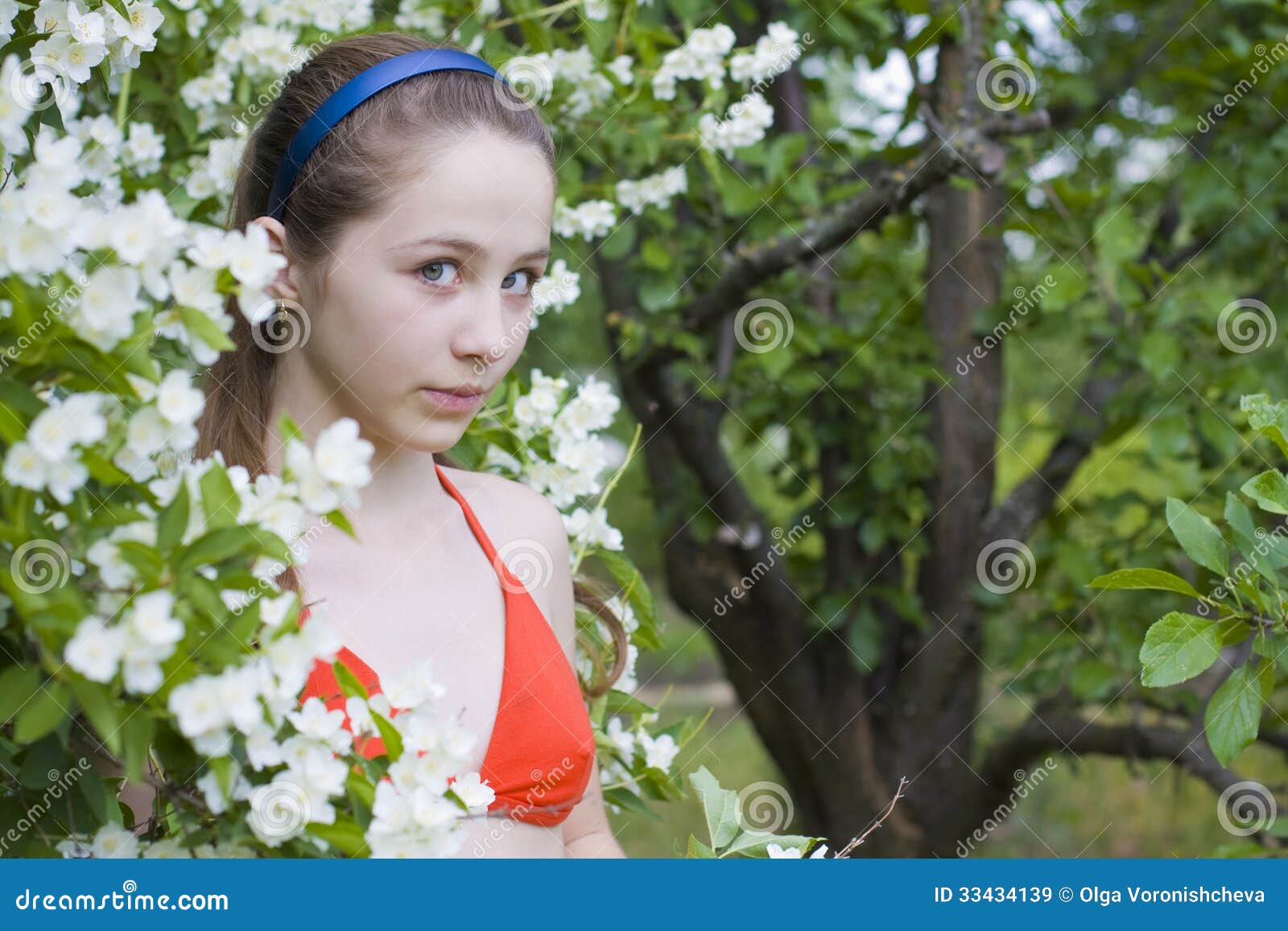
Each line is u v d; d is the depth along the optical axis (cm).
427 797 95
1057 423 338
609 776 173
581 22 218
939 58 292
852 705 348
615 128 239
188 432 92
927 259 340
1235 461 308
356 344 132
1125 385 309
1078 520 342
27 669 85
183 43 193
